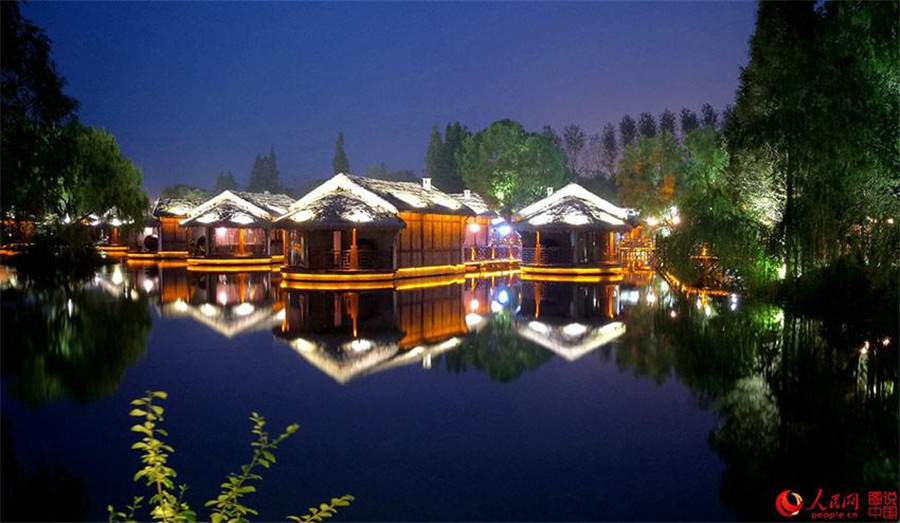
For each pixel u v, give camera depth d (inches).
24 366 562.9
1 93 919.0
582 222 1405.0
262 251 1836.9
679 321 762.8
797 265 797.9
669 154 2470.5
